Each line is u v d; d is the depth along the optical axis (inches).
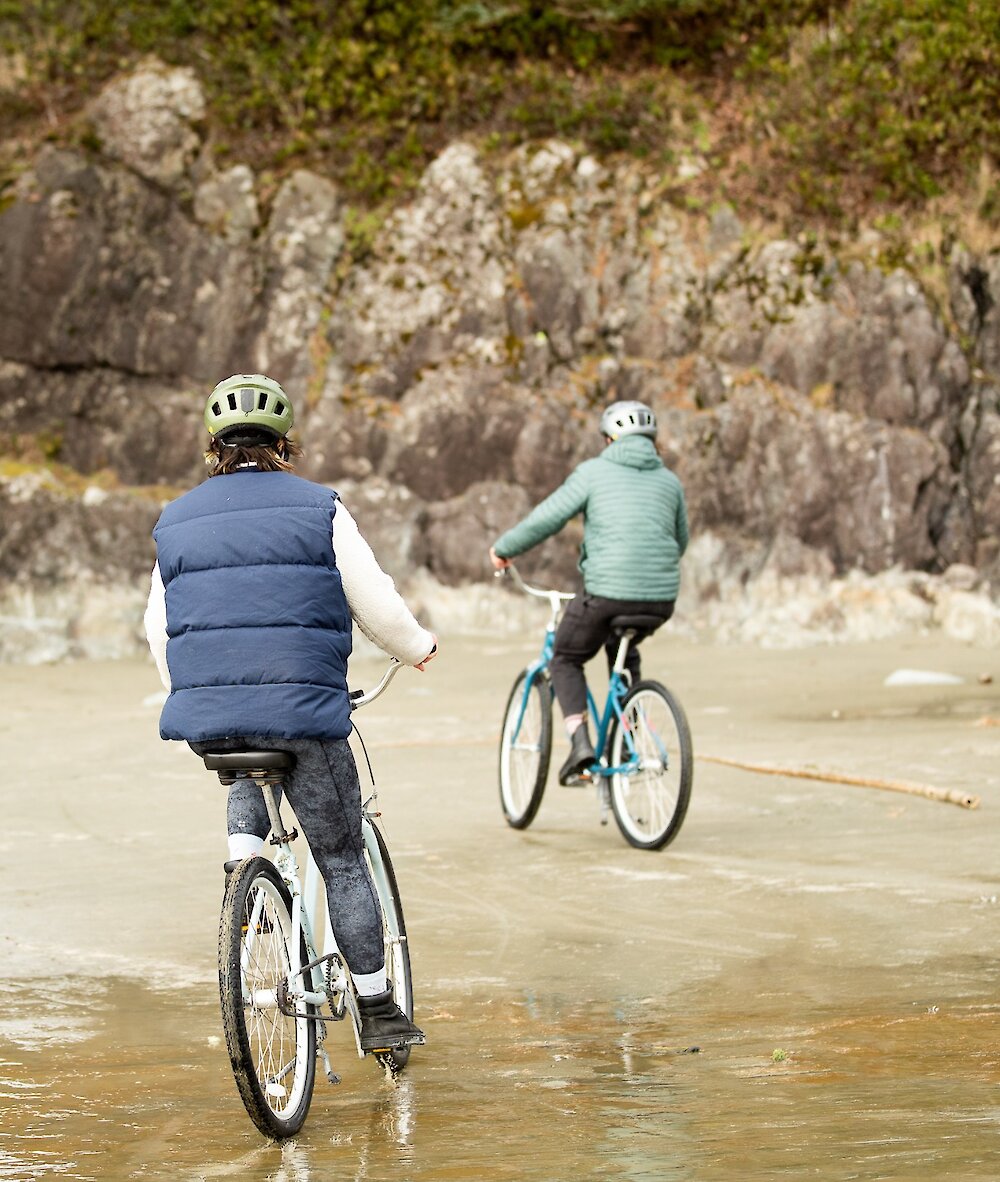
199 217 1074.7
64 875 387.2
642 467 433.4
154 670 901.8
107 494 1007.6
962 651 872.9
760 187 1071.6
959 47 1069.8
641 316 1049.5
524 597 1004.6
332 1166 182.7
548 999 271.9
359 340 1048.8
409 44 1117.7
